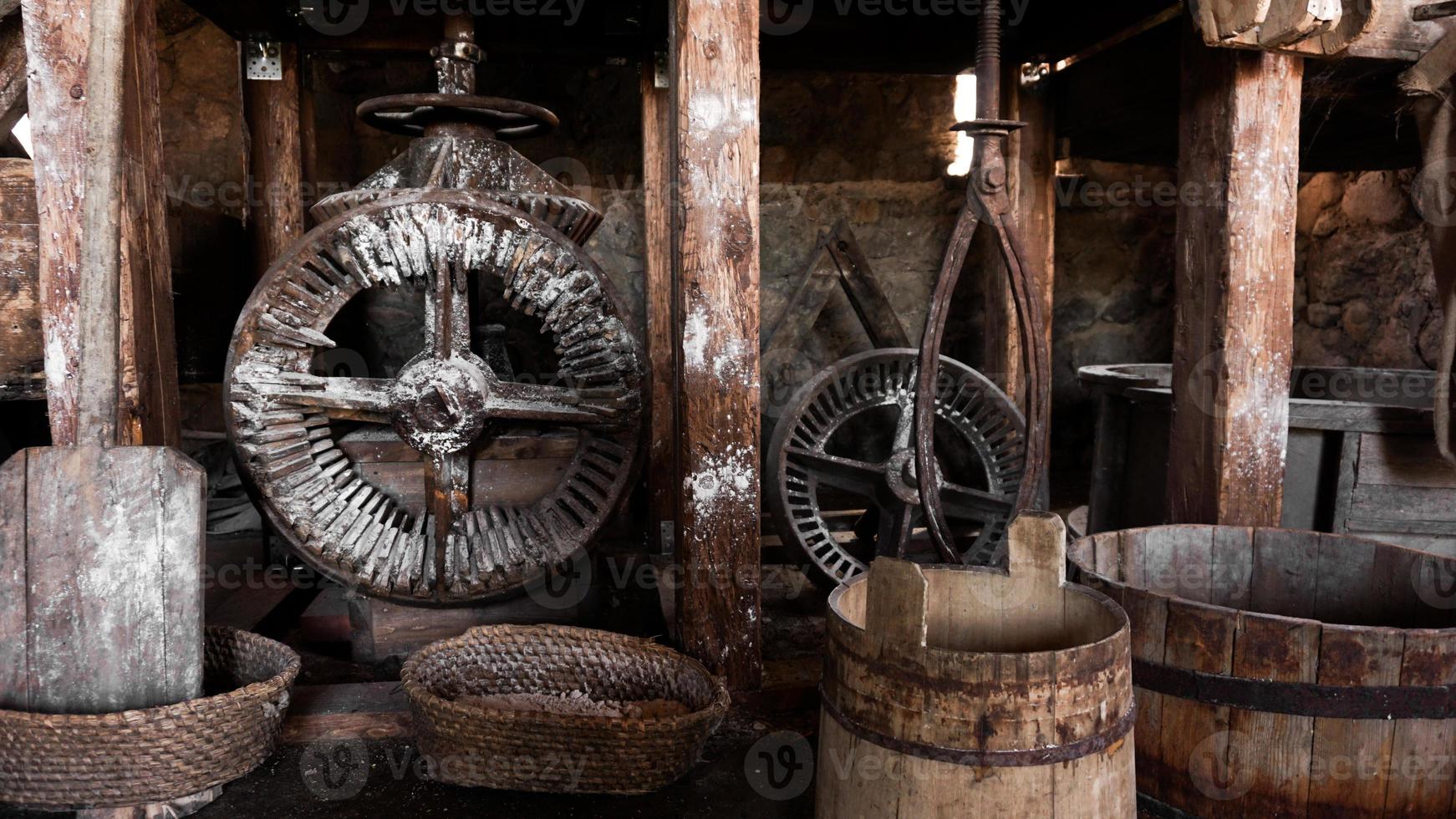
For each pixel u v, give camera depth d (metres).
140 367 2.16
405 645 2.68
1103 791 1.46
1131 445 2.98
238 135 3.90
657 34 3.45
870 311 3.92
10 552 1.83
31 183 2.34
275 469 2.50
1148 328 4.50
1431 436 2.57
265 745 1.97
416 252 2.53
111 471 1.86
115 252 1.88
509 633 2.33
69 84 1.97
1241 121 2.33
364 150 3.86
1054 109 3.83
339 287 2.54
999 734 1.39
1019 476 3.26
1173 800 1.77
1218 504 2.42
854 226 4.20
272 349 2.50
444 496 2.62
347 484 2.63
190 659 1.91
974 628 1.80
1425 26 2.36
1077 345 4.46
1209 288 2.43
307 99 3.50
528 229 2.55
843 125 4.15
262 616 2.77
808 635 2.91
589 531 2.65
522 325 3.91
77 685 1.86
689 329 2.25
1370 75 2.47
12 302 2.35
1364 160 3.51
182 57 3.84
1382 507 2.60
